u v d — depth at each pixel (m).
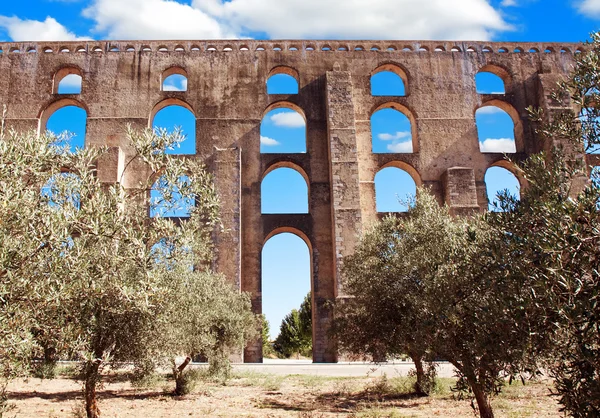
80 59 40.28
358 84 40.88
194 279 18.48
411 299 12.89
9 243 7.43
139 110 39.22
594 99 8.35
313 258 36.47
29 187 8.66
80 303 9.26
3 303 7.44
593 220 6.74
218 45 41.22
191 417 13.88
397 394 18.12
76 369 11.97
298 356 63.81
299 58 41.19
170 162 10.87
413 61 41.69
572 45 42.94
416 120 40.19
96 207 9.02
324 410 15.22
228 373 22.59
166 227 10.45
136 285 9.90
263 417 13.92
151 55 40.66
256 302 35.09
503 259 7.63
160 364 12.98
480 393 10.49
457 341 9.77
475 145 39.91
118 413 14.29
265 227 36.84
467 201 36.53
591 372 6.27
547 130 8.83
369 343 16.05
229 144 38.62
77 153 9.98
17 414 13.49
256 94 39.97
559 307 6.20
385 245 15.48
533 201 7.50
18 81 39.53
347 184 35.75
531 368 7.51
